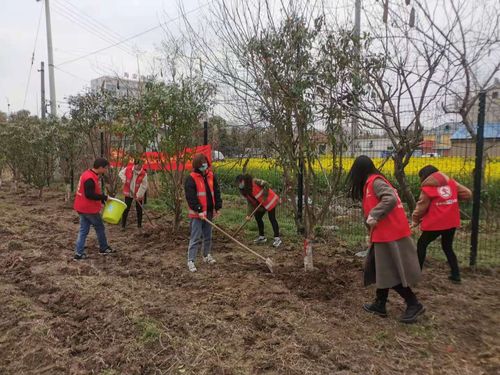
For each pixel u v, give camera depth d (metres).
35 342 4.20
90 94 12.36
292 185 6.51
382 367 3.72
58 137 13.62
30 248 7.79
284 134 5.77
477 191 6.50
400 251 4.46
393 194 4.38
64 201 14.10
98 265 6.75
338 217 9.45
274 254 7.35
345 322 4.56
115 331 4.39
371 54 6.22
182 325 4.44
